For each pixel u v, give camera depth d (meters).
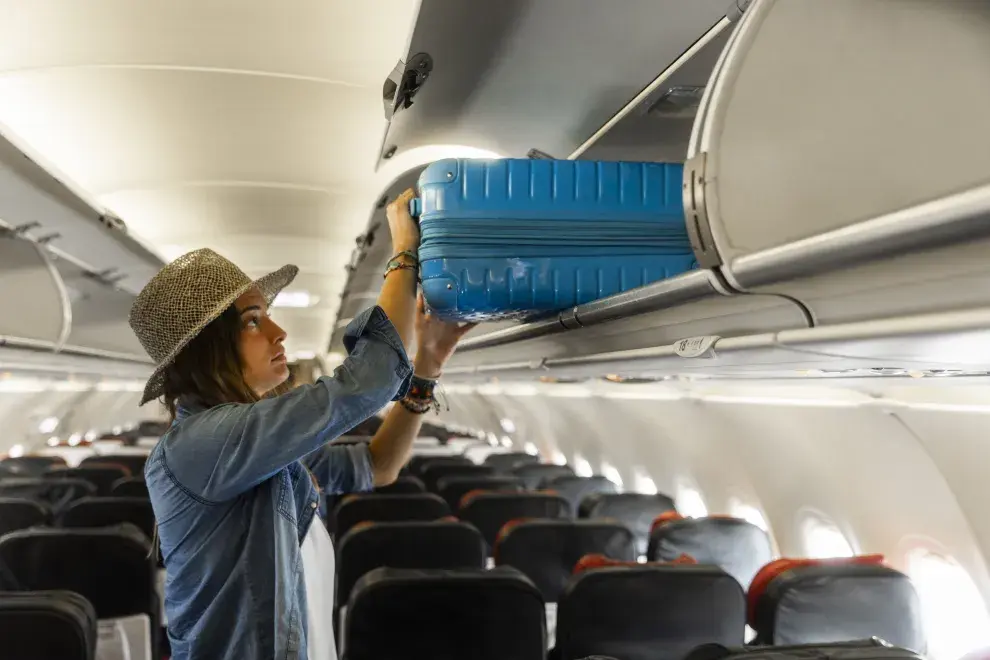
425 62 2.38
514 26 2.18
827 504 4.65
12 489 6.64
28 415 10.59
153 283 1.53
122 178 3.95
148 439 13.02
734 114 1.49
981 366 1.79
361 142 3.47
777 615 3.06
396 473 2.19
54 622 2.58
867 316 1.38
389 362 1.55
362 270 5.94
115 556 3.82
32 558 3.77
